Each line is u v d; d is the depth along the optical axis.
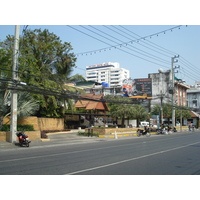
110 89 72.94
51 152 14.04
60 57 28.55
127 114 34.19
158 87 71.56
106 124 40.88
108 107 38.25
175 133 40.62
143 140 24.31
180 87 74.50
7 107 20.02
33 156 12.16
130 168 8.84
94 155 12.55
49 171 8.23
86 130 30.81
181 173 8.02
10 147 16.50
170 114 52.59
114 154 12.97
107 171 8.30
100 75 146.00
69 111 32.59
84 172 8.10
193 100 79.88
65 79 29.11
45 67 26.86
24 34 25.30
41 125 27.62
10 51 21.03
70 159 11.08
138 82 73.56
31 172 8.05
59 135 26.81
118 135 30.33
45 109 28.44
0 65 18.94
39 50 26.38
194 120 71.44
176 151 14.40
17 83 16.38
